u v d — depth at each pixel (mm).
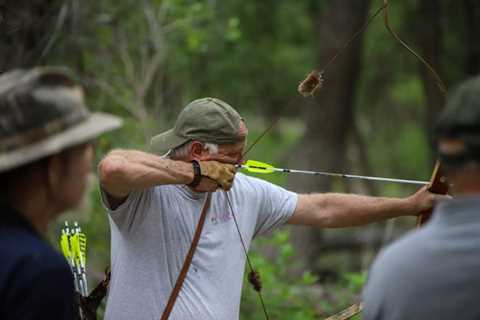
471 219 3355
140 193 5102
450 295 3273
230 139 5266
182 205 5230
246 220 5457
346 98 18703
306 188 18656
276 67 23812
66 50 9742
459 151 3395
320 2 18266
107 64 10914
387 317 3422
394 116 30797
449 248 3326
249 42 21266
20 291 3479
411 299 3340
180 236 5195
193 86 19125
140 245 5148
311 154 18734
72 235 5500
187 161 5305
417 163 30188
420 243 3402
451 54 20656
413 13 20391
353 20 18500
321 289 10852
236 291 5355
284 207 5629
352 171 26188
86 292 5457
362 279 9422
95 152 9312
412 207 5629
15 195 3631
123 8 11164
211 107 5281
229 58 19203
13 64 8719
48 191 3672
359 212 5680
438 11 19000
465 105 3385
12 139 3484
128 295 5160
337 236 20422
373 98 26594
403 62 24031
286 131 32844
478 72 20047
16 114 3492
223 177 5055
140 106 11055
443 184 5527
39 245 3605
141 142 10867
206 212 5270
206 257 5223
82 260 5477
